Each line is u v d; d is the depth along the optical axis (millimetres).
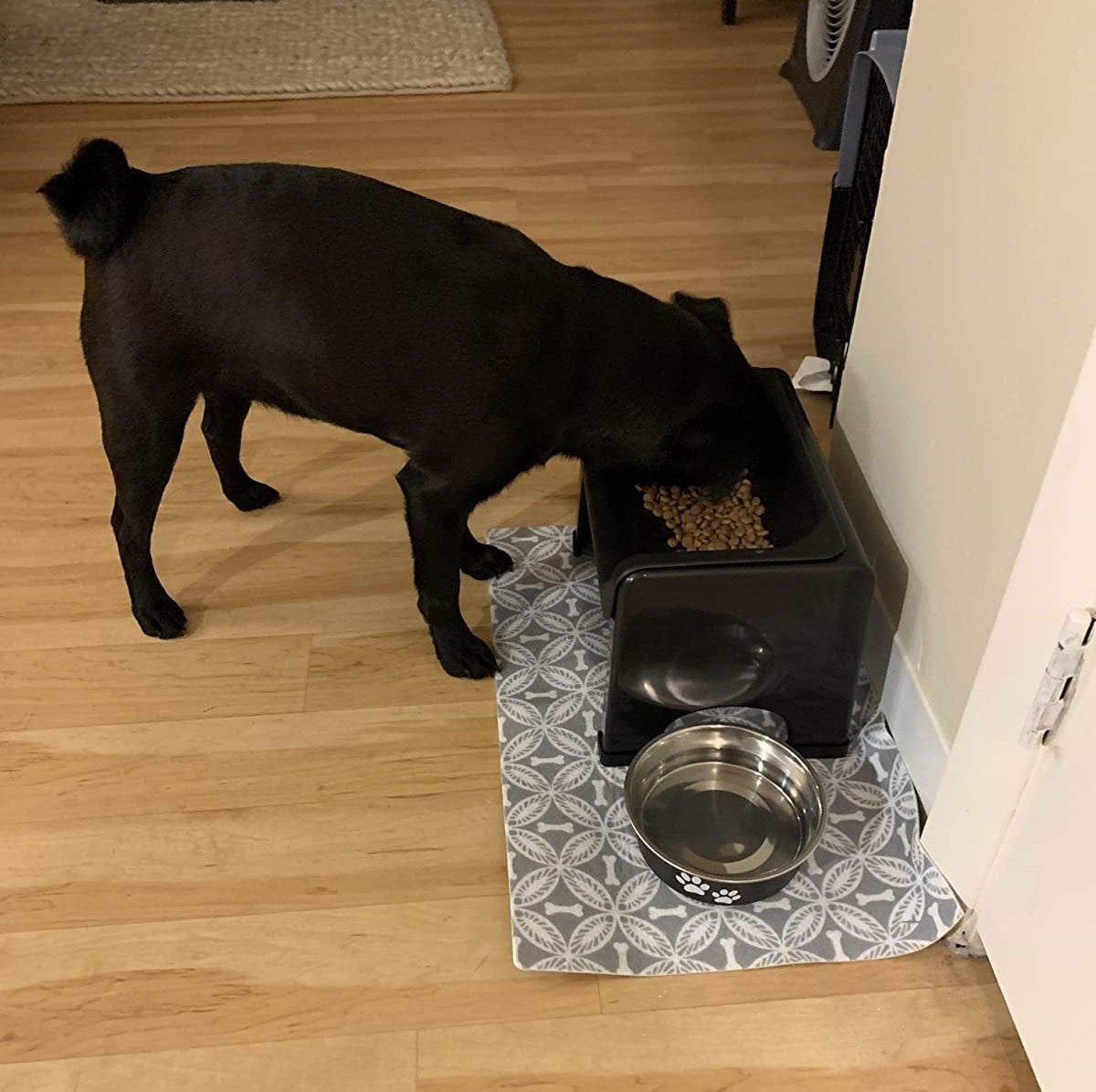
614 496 1445
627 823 1368
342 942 1263
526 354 1322
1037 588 1011
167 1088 1145
